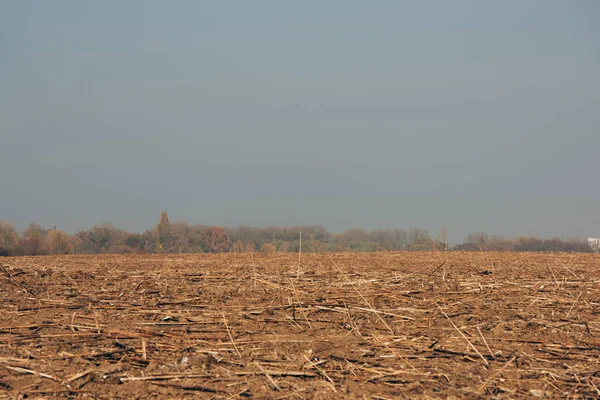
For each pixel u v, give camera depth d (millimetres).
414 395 5137
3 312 8727
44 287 11414
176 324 7902
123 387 5352
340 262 17438
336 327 7711
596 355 6457
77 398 5066
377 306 9148
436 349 6590
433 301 9625
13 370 5820
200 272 14109
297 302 9375
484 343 6910
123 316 8430
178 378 5605
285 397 5094
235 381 5516
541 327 7758
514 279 12406
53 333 7414
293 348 6652
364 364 6055
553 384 5496
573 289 11078
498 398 5098
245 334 7328
